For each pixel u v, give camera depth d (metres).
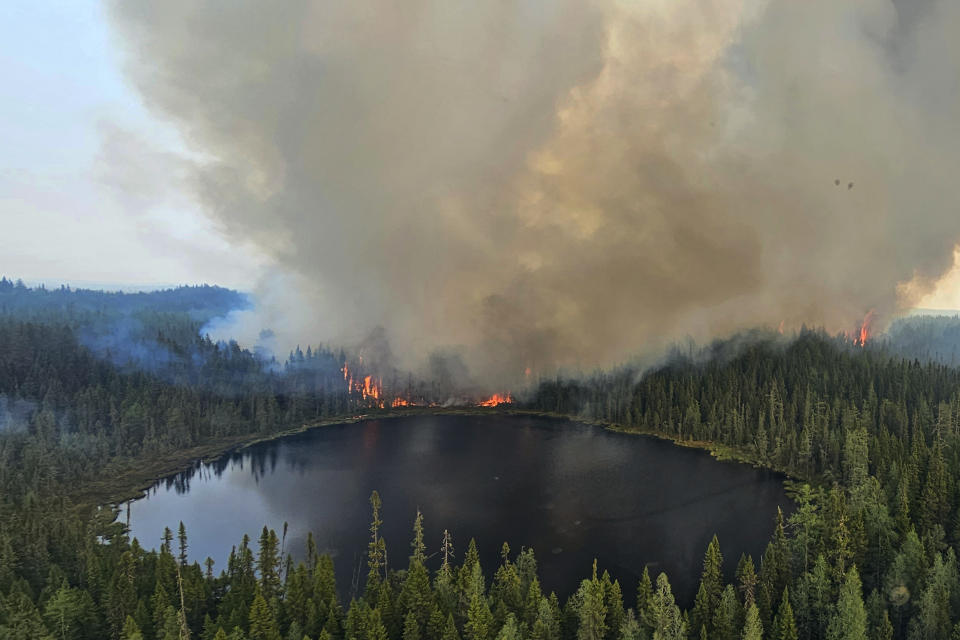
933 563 101.12
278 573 114.81
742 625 91.56
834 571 99.00
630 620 90.19
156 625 94.25
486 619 89.56
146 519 181.62
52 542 122.00
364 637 89.75
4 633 87.75
